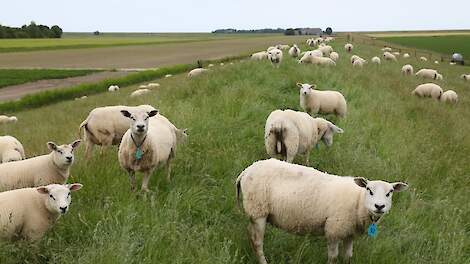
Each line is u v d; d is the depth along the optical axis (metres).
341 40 70.88
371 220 5.55
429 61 47.69
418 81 25.12
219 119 11.20
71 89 29.55
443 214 7.35
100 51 80.38
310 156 10.00
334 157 9.59
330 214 5.62
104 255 5.04
